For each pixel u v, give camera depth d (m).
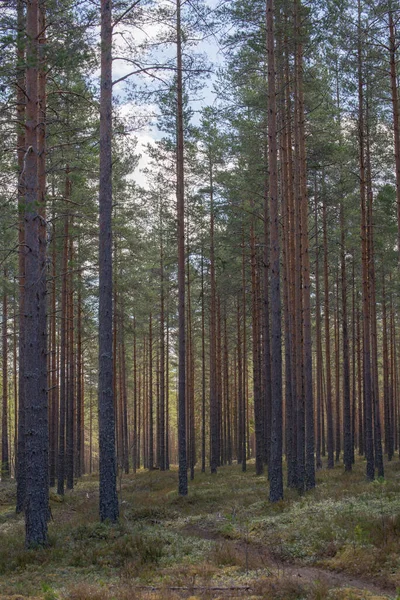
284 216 22.55
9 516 18.84
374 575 9.29
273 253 17.31
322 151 21.69
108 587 9.19
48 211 20.56
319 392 34.31
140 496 22.48
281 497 16.78
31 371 12.55
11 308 36.34
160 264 33.72
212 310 32.03
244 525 14.12
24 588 9.27
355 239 28.25
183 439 21.12
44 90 16.23
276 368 17.14
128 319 32.88
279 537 12.31
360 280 34.59
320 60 20.55
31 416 12.52
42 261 15.70
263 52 18.19
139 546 11.71
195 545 12.25
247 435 54.41
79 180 17.67
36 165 12.98
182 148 22.27
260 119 24.44
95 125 17.03
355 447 47.19
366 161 23.27
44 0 12.84
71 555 11.51
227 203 26.61
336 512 13.48
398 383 49.81
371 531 11.24
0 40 11.27
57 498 22.28
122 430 40.53
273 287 17.30
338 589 8.47
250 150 23.52
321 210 30.30
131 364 53.16
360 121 21.52
